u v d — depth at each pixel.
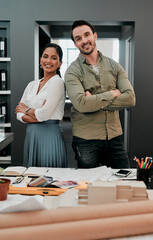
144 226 0.91
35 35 4.45
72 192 1.25
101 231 0.87
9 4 4.35
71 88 2.43
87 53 2.40
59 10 4.34
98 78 2.47
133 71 4.42
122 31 6.27
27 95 2.63
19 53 4.42
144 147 4.48
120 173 1.88
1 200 1.38
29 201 0.90
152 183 1.68
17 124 4.49
